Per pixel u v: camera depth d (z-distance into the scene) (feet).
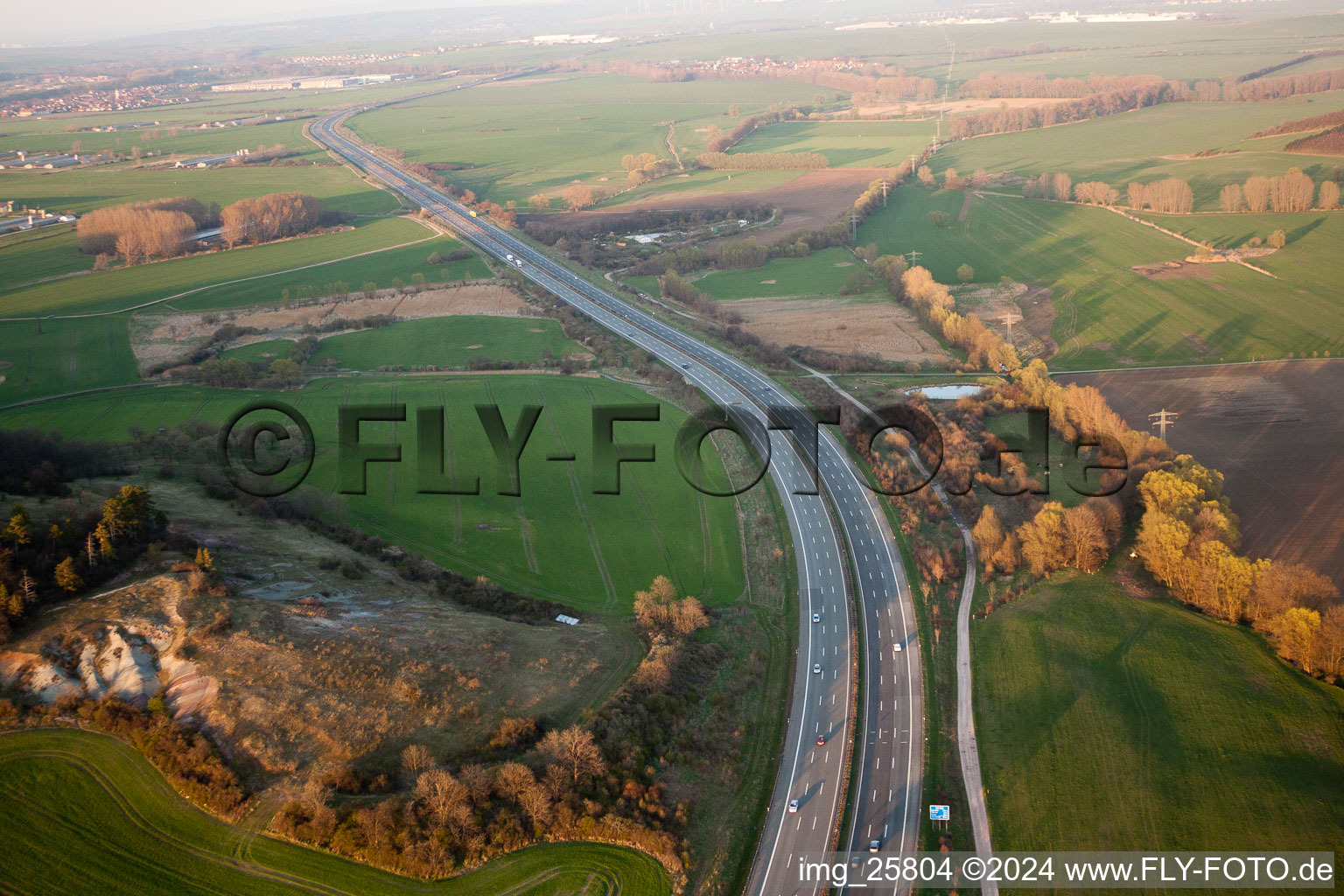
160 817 342.64
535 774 364.99
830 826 372.58
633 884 335.88
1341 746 388.98
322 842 336.49
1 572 402.52
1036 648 464.24
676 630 473.26
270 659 394.52
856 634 484.33
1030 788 388.16
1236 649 448.65
